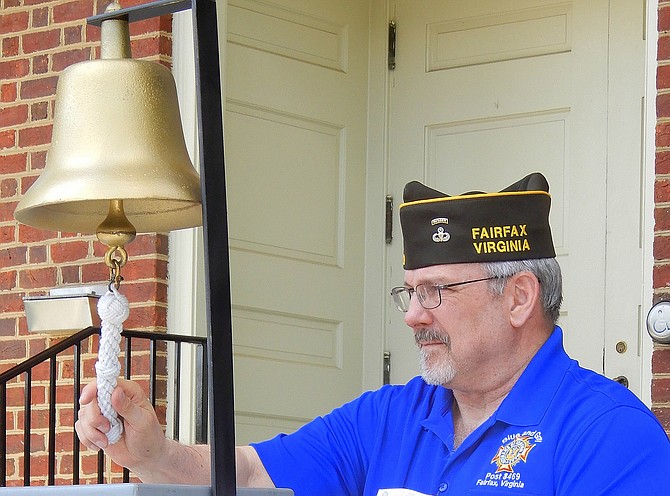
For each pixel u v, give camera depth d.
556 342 2.56
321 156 5.34
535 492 2.35
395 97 5.47
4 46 5.46
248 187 5.05
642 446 2.29
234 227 4.99
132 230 1.99
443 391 2.65
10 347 5.25
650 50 4.14
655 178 4.06
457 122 5.30
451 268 2.53
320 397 5.23
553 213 4.98
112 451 2.19
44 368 5.12
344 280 5.36
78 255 5.09
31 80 5.38
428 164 5.35
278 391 5.09
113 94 1.98
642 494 2.24
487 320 2.52
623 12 4.92
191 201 1.97
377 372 5.36
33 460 5.10
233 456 1.88
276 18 5.22
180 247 4.81
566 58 5.04
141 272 4.81
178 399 4.68
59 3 5.34
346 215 5.40
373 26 5.54
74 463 4.49
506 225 2.54
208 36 1.96
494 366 2.52
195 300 4.77
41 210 2.11
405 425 2.68
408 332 5.32
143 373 4.76
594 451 2.30
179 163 1.99
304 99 5.29
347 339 5.35
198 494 1.82
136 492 1.71
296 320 5.19
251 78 5.10
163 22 4.89
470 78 5.28
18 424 5.16
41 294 5.18
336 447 2.73
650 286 4.03
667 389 3.94
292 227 5.20
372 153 5.48
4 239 5.33
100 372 1.96
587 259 4.88
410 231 2.60
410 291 2.61
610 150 4.89
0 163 5.40
